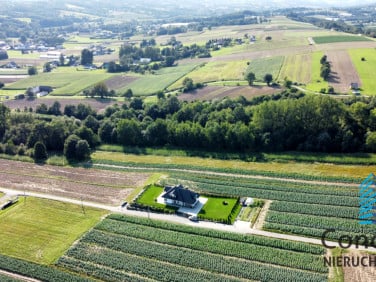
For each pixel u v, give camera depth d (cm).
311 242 6844
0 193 9238
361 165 9462
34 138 11650
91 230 7562
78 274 6456
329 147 10250
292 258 6450
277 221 7494
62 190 9256
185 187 8969
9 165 10844
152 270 6412
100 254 6875
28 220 8012
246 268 6306
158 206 8256
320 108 10550
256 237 7044
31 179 9925
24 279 6438
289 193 8469
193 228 7425
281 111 10756
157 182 9338
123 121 11806
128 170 10156
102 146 11925
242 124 10925
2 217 8162
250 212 7900
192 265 6481
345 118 10519
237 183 9069
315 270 6166
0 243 7306
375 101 11375
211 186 8975
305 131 10669
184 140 11338
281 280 5997
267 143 10612
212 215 7825
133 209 8250
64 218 8038
